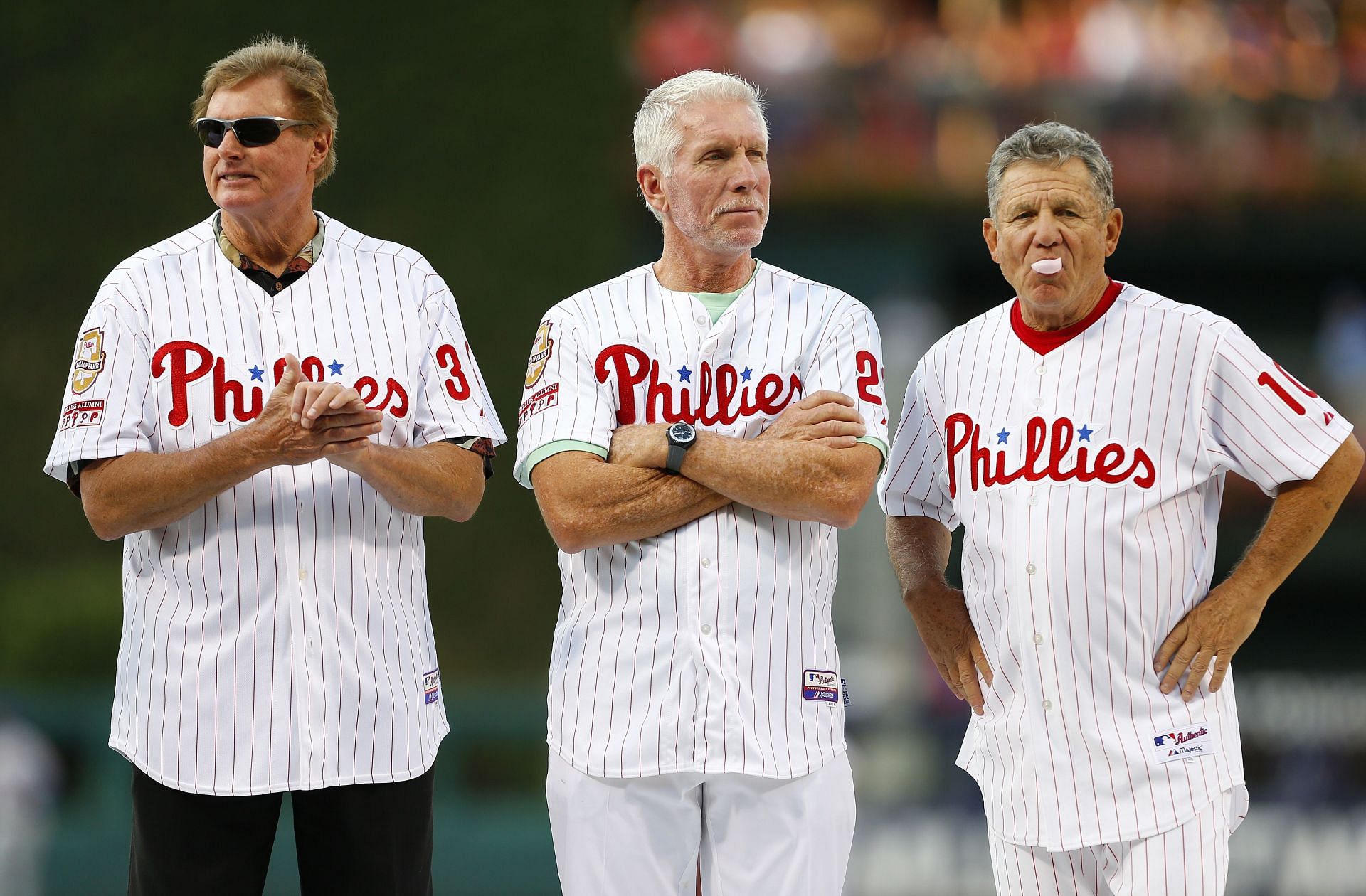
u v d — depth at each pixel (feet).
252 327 39.17
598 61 155.43
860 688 132.57
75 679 124.47
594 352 40.37
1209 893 38.81
